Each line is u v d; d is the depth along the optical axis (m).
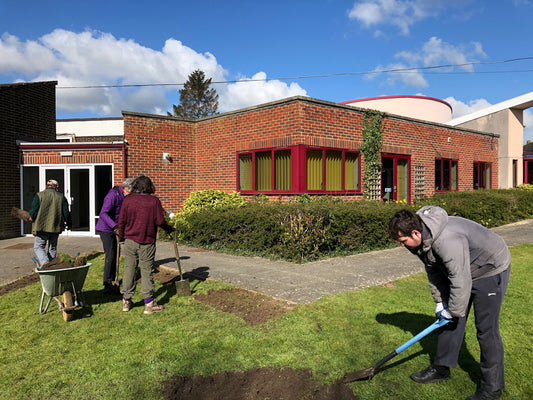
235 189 11.98
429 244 2.62
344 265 6.84
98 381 3.02
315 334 3.78
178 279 5.93
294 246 7.24
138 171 12.01
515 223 12.88
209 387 3.01
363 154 11.98
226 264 7.00
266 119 11.02
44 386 2.95
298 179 10.16
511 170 19.25
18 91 11.98
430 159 14.73
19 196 11.82
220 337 3.77
